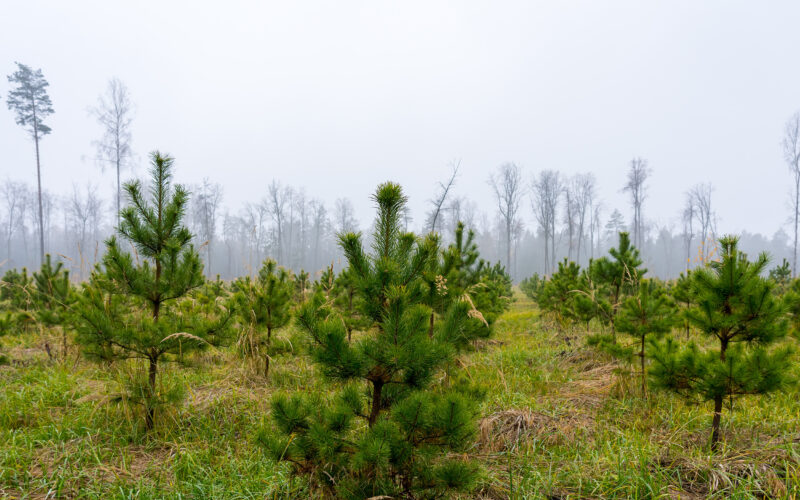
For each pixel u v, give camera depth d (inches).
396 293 100.5
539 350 350.0
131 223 179.5
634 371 235.6
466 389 141.6
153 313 185.5
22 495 118.3
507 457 153.3
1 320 288.2
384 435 94.2
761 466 131.4
